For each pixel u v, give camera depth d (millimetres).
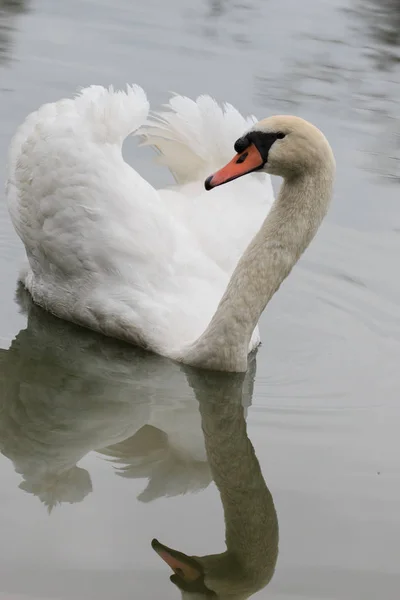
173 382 11508
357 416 10797
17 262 13984
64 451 10094
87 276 12023
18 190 12508
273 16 23094
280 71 19891
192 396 11281
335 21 23062
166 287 12008
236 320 11227
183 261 12180
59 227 11992
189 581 8039
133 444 10266
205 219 12695
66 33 20750
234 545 8586
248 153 10445
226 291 11328
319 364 11992
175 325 11844
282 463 9828
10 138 16328
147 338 11844
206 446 10305
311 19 23109
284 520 8938
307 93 18969
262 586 8117
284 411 10883
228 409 11000
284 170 10586
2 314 12680
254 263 11094
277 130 10352
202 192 13008
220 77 19219
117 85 18375
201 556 8406
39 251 12320
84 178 11867
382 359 12156
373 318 13172
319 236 15047
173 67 19484
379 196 16031
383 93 19453
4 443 10219
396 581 8188
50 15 21688
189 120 12742
